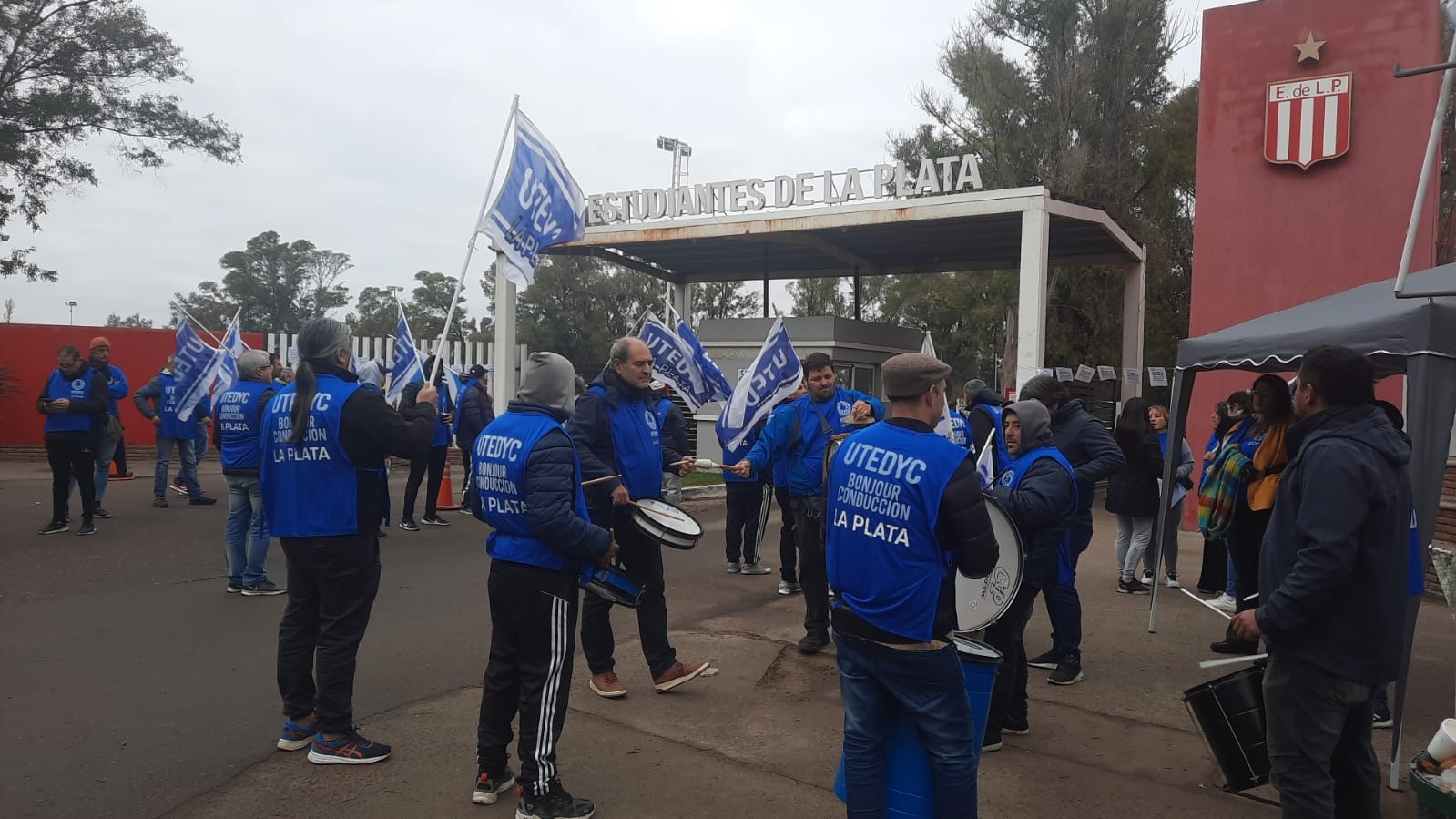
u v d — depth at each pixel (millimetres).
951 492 2873
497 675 3789
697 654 6082
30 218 21172
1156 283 25938
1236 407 7969
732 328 18062
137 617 6484
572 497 3734
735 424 8195
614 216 17266
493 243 5172
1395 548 2990
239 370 7160
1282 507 3184
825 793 4004
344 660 4133
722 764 4289
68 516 10453
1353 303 5621
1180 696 5445
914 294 37031
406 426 4082
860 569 3016
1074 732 4840
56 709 4723
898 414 3098
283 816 3658
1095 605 7820
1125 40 25422
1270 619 2988
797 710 5059
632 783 4066
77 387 9453
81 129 21047
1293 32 11703
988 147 27203
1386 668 2986
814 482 6043
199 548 8992
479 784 3816
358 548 4090
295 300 56500
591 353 41812
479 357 20156
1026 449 4574
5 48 19766
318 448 3992
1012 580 3654
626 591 4000
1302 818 3033
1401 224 11102
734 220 16109
